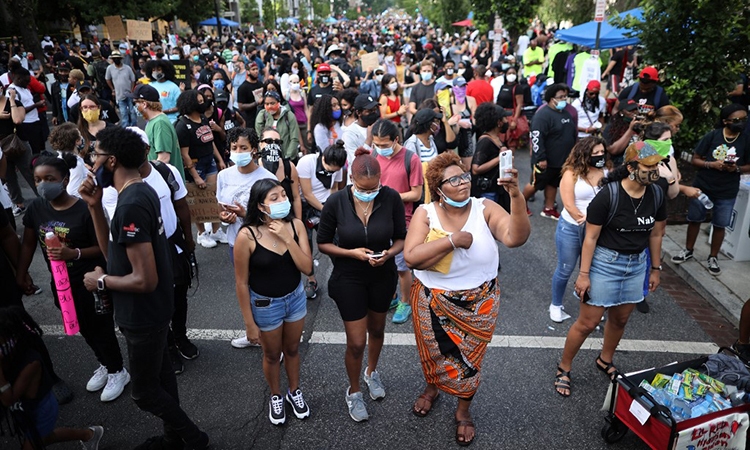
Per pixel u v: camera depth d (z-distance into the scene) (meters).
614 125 6.30
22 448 2.97
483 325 3.24
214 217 6.23
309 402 3.91
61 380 4.03
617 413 3.40
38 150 8.55
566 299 5.42
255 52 19.05
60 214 3.62
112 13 27.25
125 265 2.81
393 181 4.70
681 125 7.32
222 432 3.61
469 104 9.30
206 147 6.25
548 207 7.58
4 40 23.45
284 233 3.20
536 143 7.00
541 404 3.87
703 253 6.14
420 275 3.35
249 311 3.32
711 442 3.12
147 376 2.98
